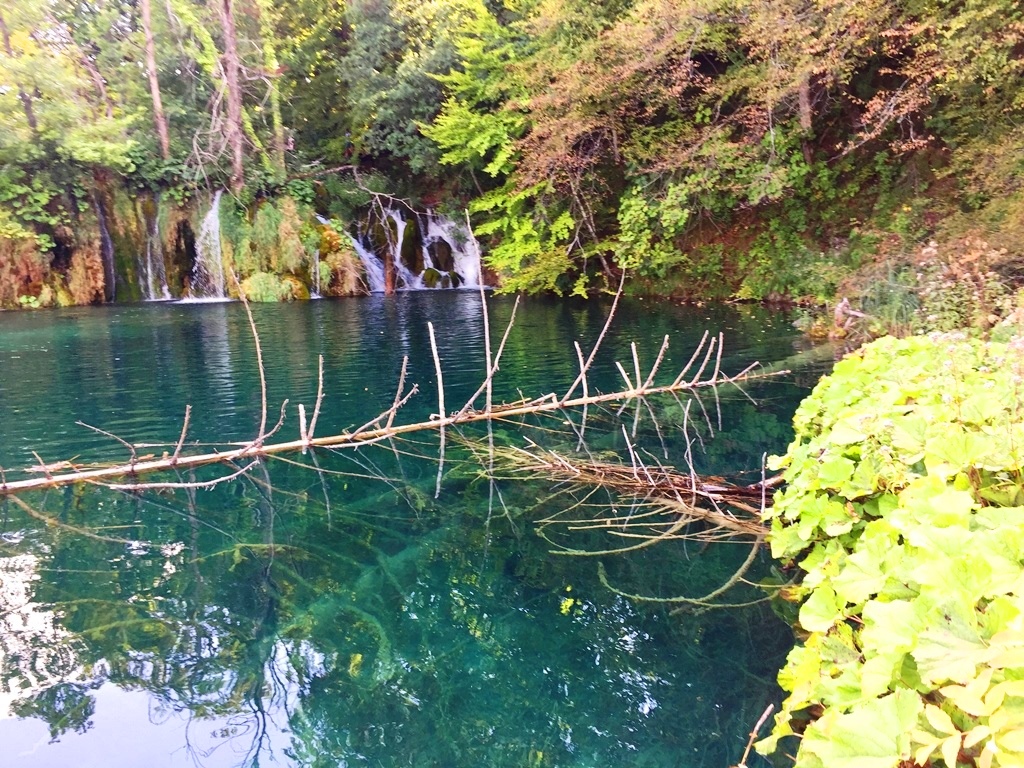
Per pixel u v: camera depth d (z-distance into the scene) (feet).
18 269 43.04
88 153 42.96
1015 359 9.97
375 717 7.98
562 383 23.82
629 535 12.21
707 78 37.40
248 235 49.06
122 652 9.24
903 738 4.37
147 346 30.37
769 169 36.11
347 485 15.02
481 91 45.55
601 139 42.11
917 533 5.92
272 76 51.90
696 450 16.58
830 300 33.35
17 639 9.50
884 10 30.09
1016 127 28.81
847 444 9.62
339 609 10.25
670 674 8.51
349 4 55.42
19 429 18.84
